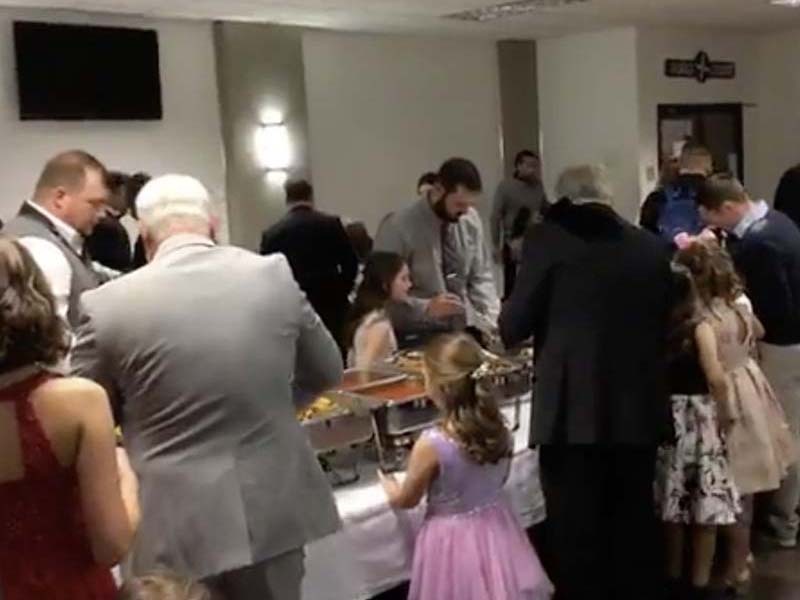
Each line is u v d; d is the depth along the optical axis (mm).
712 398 3344
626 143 8727
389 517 2727
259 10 6473
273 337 1998
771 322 3781
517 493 3184
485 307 4102
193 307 1930
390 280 3527
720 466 3355
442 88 8703
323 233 5664
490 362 3049
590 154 8977
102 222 3986
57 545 1598
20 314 1527
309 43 7773
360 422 2730
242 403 1948
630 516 3148
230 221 7203
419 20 7359
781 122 9703
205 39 7016
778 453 3553
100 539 1620
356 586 2645
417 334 3641
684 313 3309
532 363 3203
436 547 2713
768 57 9703
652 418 3033
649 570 3199
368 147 8227
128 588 1693
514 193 8203
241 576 1980
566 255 2998
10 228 2613
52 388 1562
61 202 2646
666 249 3170
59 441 1562
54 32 6184
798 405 3842
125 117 6566
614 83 8734
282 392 2023
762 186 9883
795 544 3959
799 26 9227
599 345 2975
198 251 2002
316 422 2607
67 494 1597
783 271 3750
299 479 2033
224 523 1922
